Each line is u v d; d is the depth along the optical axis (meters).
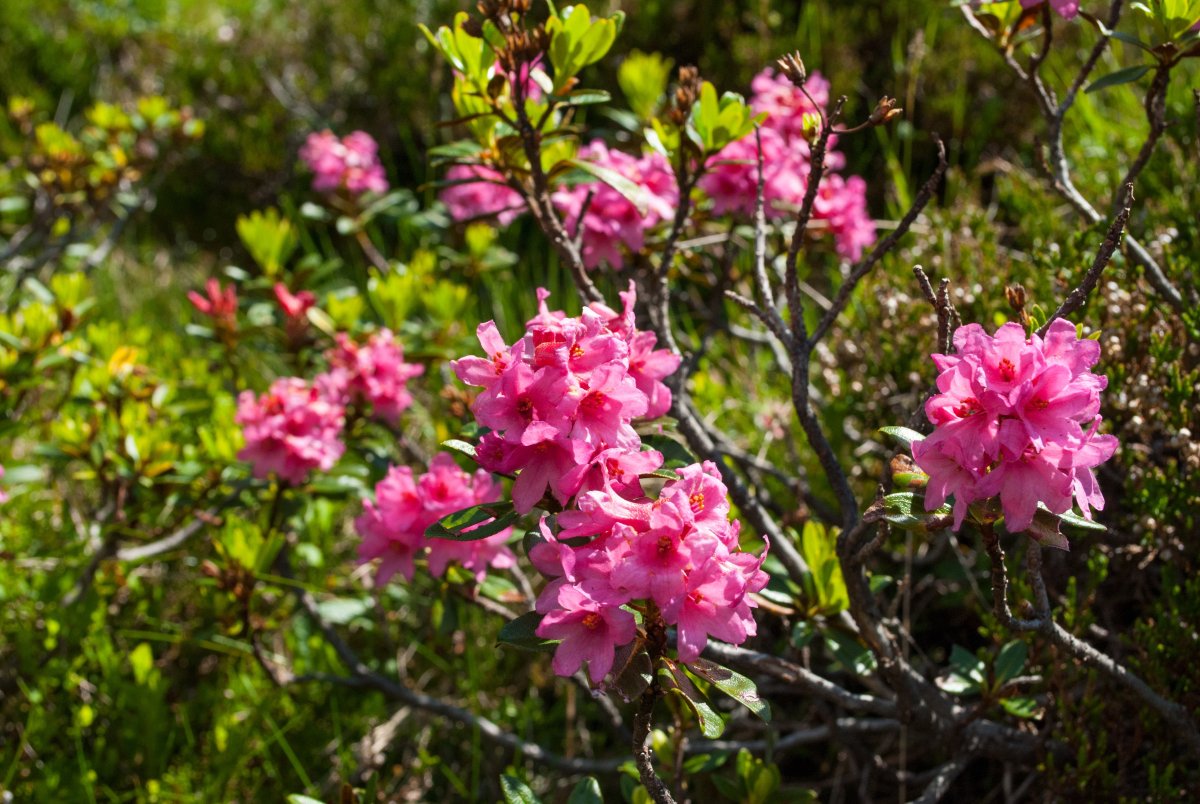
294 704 3.21
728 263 3.27
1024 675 2.50
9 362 3.49
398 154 6.43
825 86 3.50
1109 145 3.98
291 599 3.49
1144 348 2.70
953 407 1.56
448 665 3.27
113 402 3.43
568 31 2.31
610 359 1.68
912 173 5.34
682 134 2.51
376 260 4.96
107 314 5.31
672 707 2.36
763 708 1.65
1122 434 2.70
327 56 6.73
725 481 2.52
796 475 3.35
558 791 3.03
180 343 5.05
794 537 2.60
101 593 3.34
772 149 3.16
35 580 3.39
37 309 3.61
